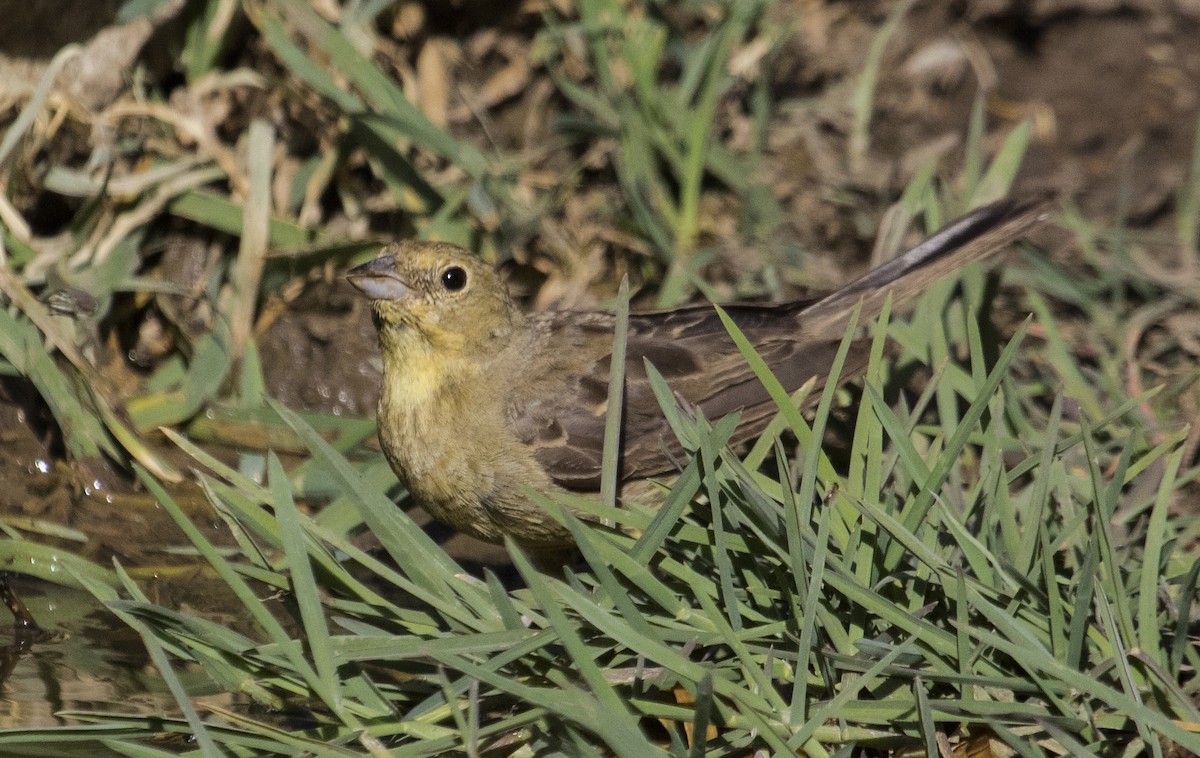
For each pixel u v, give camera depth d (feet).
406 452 28.02
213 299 33.81
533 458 27.53
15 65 34.06
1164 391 32.22
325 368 34.73
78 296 32.04
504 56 39.78
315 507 30.45
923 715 19.63
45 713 23.03
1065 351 31.58
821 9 43.50
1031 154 42.14
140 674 24.50
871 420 22.90
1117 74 44.80
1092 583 20.83
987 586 21.52
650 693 21.65
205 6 35.53
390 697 22.36
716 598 22.38
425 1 39.19
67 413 30.19
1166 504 21.76
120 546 28.66
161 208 34.22
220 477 30.91
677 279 35.14
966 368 31.96
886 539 21.97
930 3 44.65
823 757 20.35
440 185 36.45
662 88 39.40
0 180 33.12
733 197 38.83
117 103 34.53
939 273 30.17
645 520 22.48
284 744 20.63
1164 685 19.95
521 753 21.17
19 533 28.50
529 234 36.45
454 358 27.89
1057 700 20.04
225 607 26.81
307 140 36.65
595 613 20.11
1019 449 27.48
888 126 42.60
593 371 28.35
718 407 28.40
